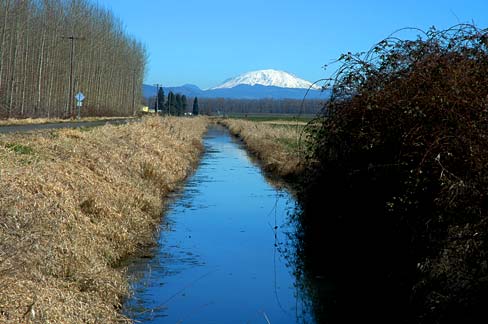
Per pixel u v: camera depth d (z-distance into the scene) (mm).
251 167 25891
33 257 7176
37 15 47000
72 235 8672
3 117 40844
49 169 10680
